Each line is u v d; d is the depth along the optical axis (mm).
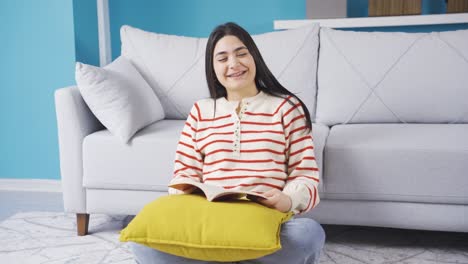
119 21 3357
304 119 1580
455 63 2332
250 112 1574
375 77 2387
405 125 2297
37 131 2930
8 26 2875
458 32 2396
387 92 2369
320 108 2471
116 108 2184
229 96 1621
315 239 1343
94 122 2324
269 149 1523
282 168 1532
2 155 2990
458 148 1894
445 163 1901
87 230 2311
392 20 2912
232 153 1536
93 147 2182
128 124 2164
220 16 3283
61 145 2221
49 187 2957
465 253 2020
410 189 1940
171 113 2570
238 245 1219
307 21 3006
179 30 3336
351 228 2309
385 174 1951
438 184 1916
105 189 2211
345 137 2084
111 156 2172
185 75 2551
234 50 1539
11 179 2996
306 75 2482
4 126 2961
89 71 2182
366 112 2396
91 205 2227
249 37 1584
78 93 2266
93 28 3072
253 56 1582
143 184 2162
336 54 2465
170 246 1273
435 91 2326
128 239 1284
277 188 1497
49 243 2201
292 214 1404
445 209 1938
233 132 1554
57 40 2842
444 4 3031
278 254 1304
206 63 1613
